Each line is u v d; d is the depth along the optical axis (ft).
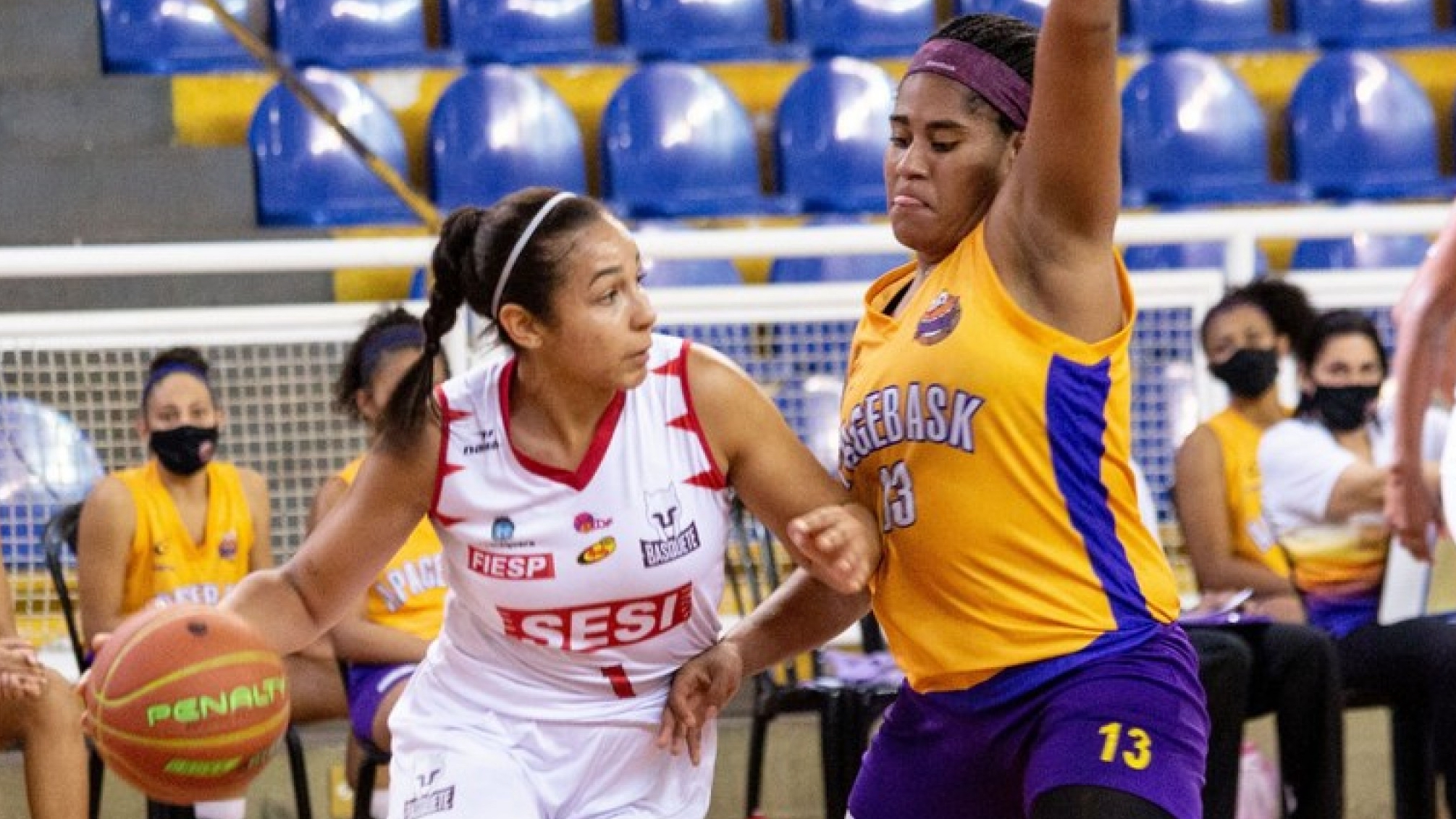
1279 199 71.20
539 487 24.53
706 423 24.81
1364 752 48.49
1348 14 78.28
